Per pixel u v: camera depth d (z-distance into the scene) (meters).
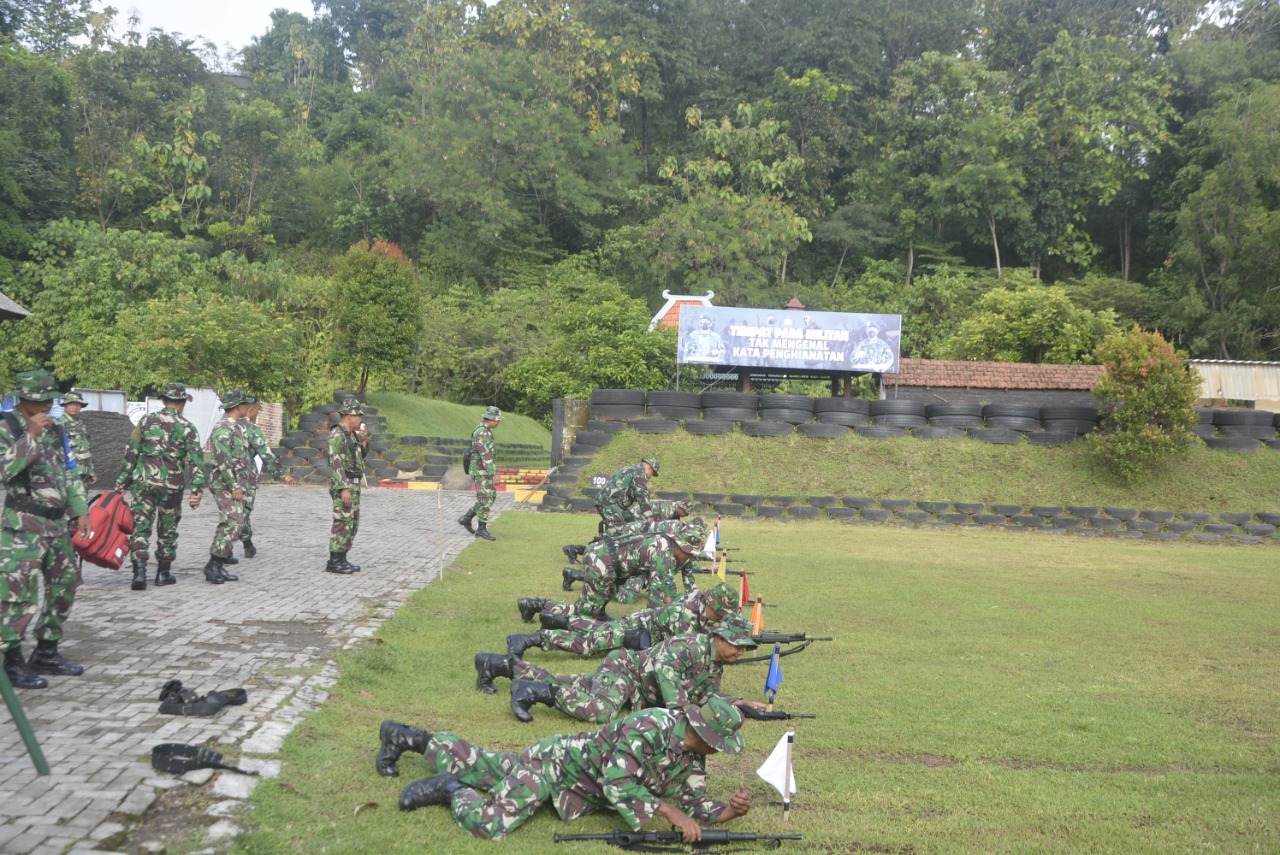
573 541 15.35
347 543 11.25
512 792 4.68
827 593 11.48
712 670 5.67
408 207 57.25
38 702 5.73
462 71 56.41
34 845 3.86
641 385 30.34
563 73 60.47
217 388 23.64
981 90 61.81
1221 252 49.03
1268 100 52.03
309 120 67.88
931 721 6.58
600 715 6.16
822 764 5.76
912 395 28.30
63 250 38.00
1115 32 63.66
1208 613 10.85
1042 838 4.70
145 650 7.07
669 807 4.56
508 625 9.08
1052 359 35.84
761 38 69.50
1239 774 5.73
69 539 6.39
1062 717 6.71
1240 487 20.30
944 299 51.38
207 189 48.38
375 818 4.59
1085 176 57.31
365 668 7.14
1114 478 20.69
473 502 20.56
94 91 49.91
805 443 21.75
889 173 62.34
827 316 22.55
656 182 65.00
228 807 4.40
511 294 47.06
